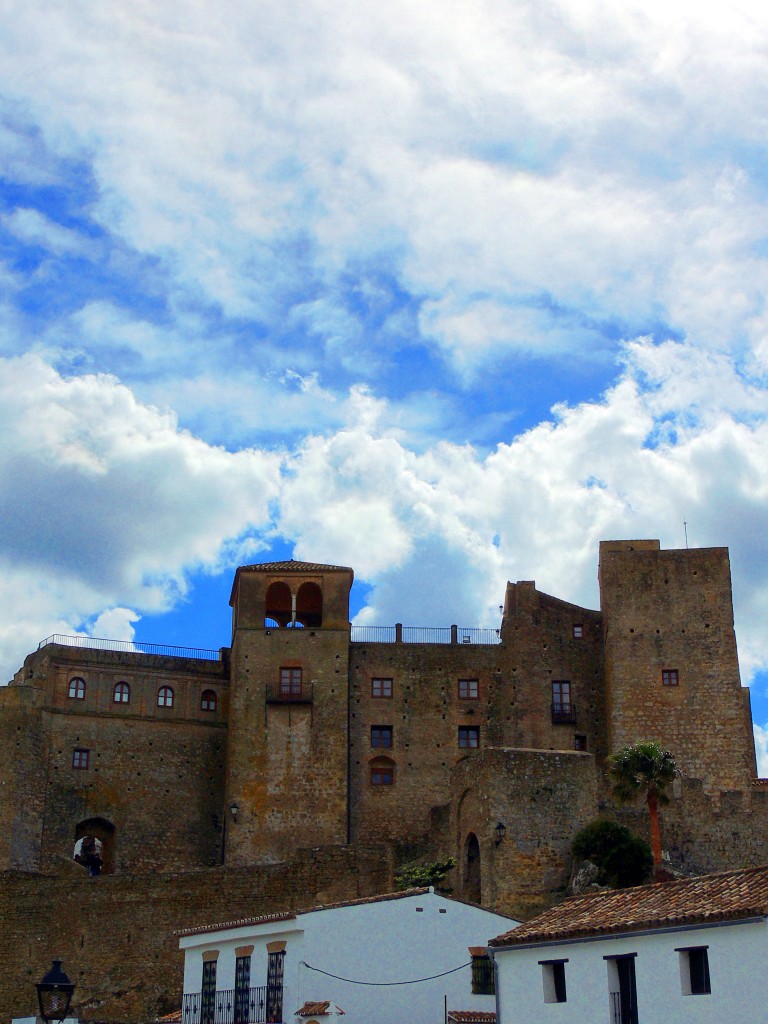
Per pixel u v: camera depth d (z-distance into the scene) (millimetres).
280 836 90875
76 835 91750
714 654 93062
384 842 92625
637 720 92375
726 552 95250
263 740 92938
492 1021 50344
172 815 93312
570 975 43531
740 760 90562
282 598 99812
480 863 80438
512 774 80375
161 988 74812
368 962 51625
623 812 83312
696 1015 39531
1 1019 73812
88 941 75688
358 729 95188
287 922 51750
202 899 76438
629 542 97000
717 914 39188
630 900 45250
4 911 75812
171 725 95250
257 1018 51719
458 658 97312
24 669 94125
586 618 98750
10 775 88438
